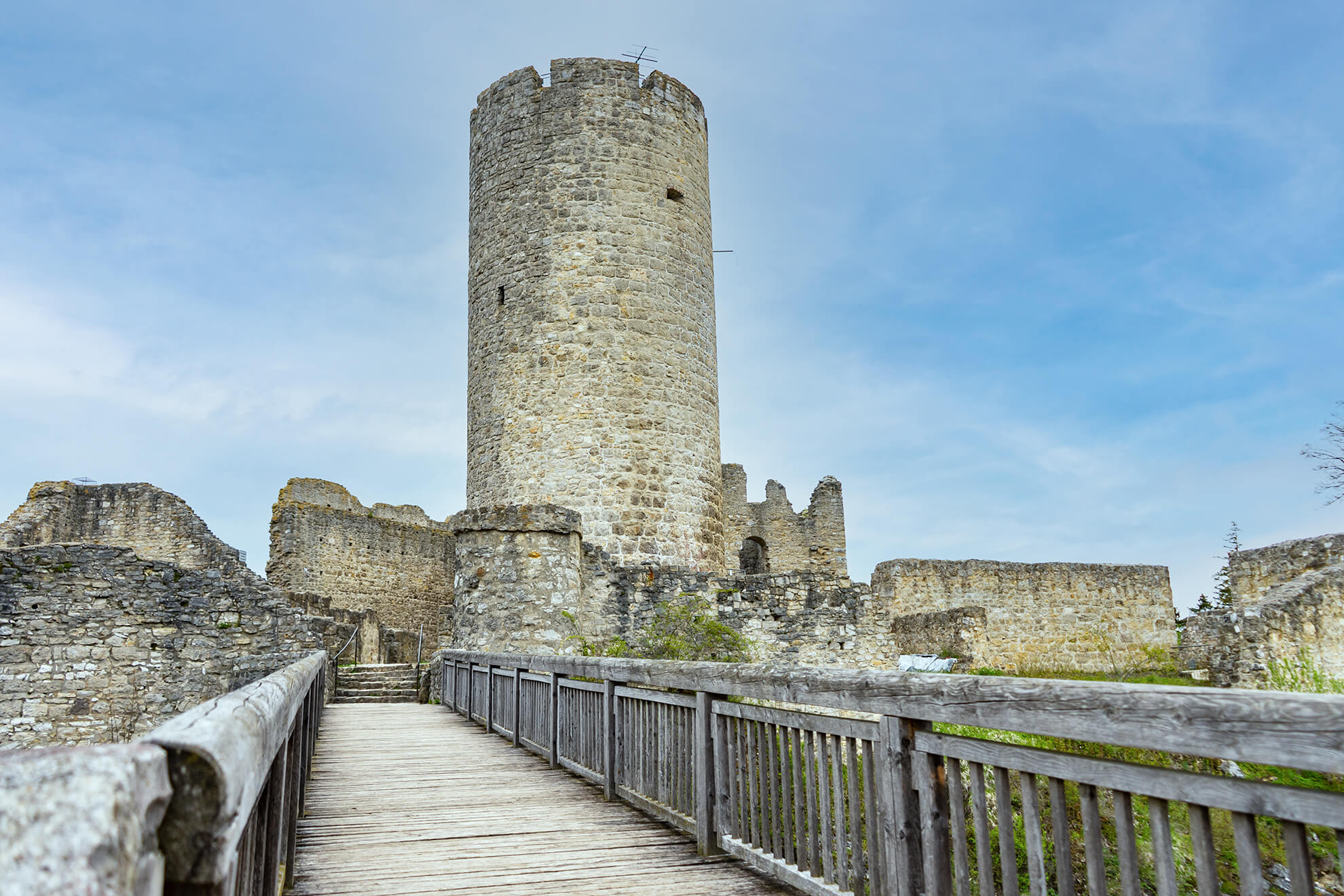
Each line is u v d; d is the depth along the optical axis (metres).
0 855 1.00
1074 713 2.32
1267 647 14.56
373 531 24.38
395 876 4.11
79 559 12.42
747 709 4.23
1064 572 23.81
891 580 22.91
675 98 18.11
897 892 3.00
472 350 18.06
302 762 5.42
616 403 16.44
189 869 1.39
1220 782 1.96
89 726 12.07
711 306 18.44
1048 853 7.42
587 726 6.77
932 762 2.96
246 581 13.22
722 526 17.81
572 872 4.19
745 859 4.21
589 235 16.92
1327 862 6.95
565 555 12.62
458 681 12.55
